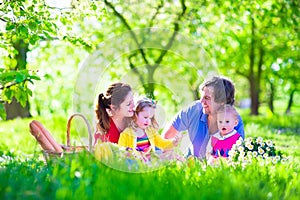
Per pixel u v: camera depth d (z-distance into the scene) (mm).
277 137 11695
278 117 20859
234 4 13195
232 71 26703
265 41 22641
